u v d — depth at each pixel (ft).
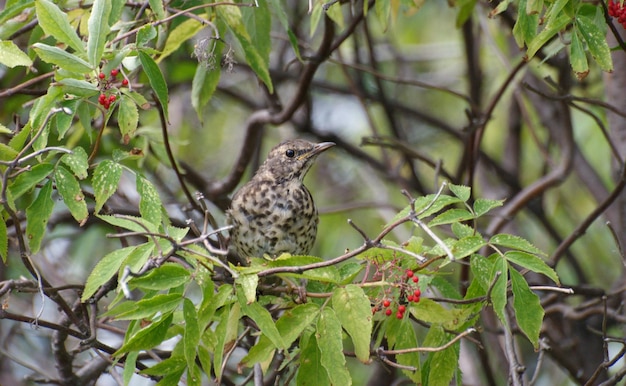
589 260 52.29
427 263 25.52
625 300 39.37
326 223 52.85
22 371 46.91
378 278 26.00
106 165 26.23
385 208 48.73
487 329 38.68
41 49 24.75
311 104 49.14
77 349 31.35
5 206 25.55
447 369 26.53
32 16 31.86
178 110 50.98
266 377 35.81
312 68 38.32
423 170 55.57
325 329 24.08
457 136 49.24
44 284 29.55
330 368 23.85
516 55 46.32
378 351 25.38
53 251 47.70
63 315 32.40
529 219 53.06
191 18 32.07
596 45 26.27
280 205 37.65
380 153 54.75
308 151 38.50
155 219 25.71
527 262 24.98
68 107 26.00
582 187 52.95
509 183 48.34
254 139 42.11
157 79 26.55
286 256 24.62
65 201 26.00
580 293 37.29
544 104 44.91
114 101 26.25
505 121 53.78
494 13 28.81
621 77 37.19
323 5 29.14
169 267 23.84
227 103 54.90
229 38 39.29
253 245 38.01
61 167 26.30
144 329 24.26
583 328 45.03
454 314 25.88
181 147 52.37
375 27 55.16
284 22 31.89
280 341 23.58
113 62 26.23
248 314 23.84
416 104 56.90
